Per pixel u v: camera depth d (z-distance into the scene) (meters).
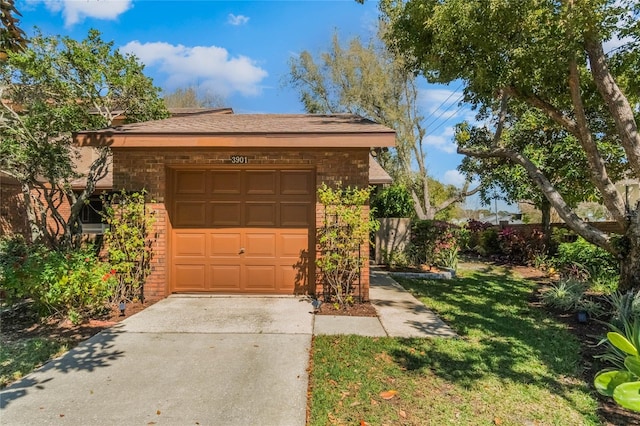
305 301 7.41
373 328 5.92
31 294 5.98
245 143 6.88
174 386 4.01
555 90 7.79
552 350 5.11
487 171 12.29
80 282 5.95
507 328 6.04
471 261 13.98
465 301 7.84
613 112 6.69
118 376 4.23
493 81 6.87
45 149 8.28
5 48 4.58
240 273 7.88
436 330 5.88
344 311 6.78
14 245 7.23
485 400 3.81
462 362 4.69
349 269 7.29
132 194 7.40
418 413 3.55
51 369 4.40
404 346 5.15
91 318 6.29
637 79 7.35
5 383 4.09
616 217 6.96
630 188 12.30
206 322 6.09
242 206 7.88
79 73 8.51
